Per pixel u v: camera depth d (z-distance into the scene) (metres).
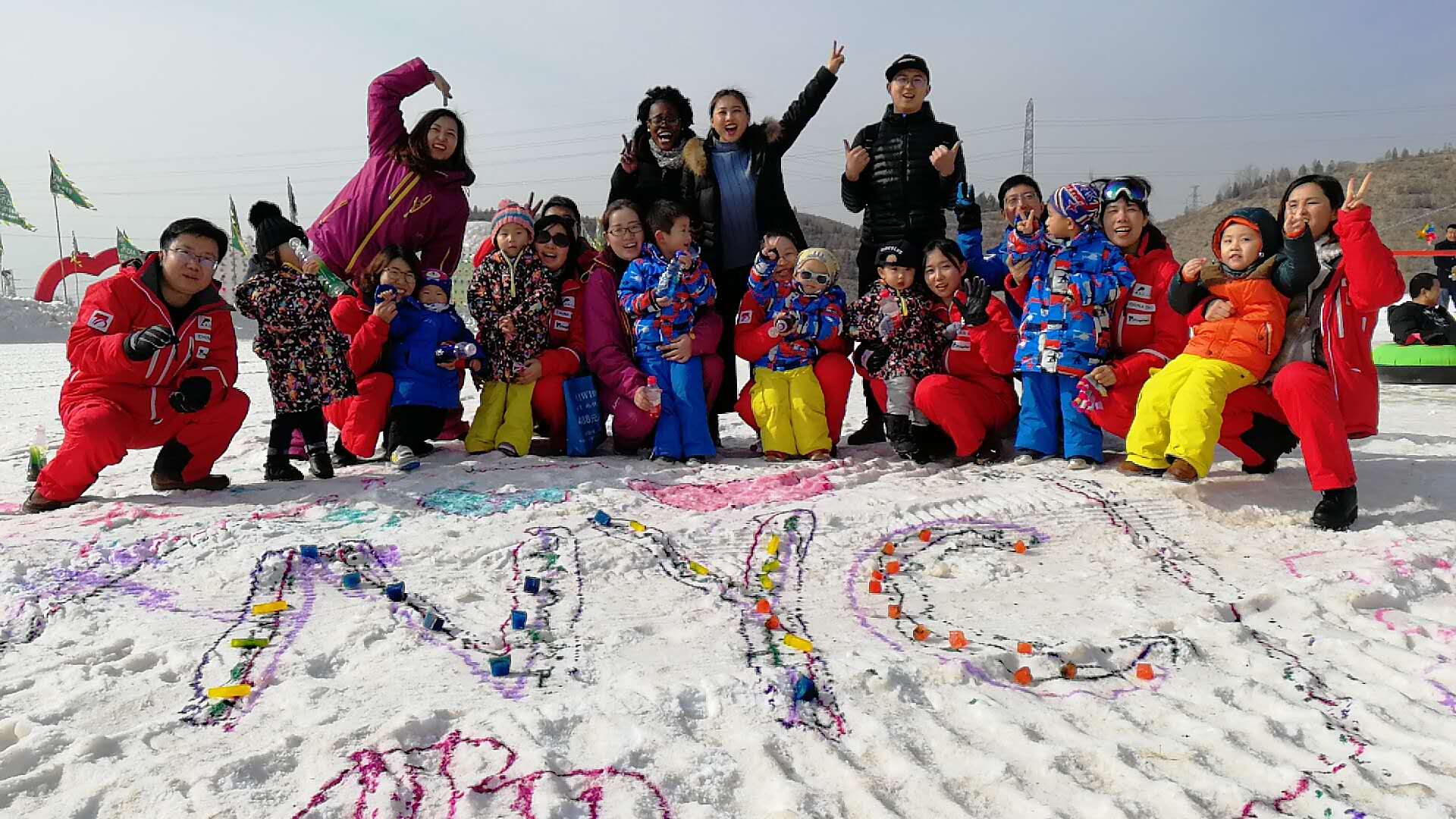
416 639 3.31
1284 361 4.68
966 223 6.07
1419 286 10.70
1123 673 3.05
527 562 4.08
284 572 3.88
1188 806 2.25
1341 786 2.37
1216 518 4.54
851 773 2.43
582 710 2.71
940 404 5.58
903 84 6.32
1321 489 4.32
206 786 2.33
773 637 3.33
